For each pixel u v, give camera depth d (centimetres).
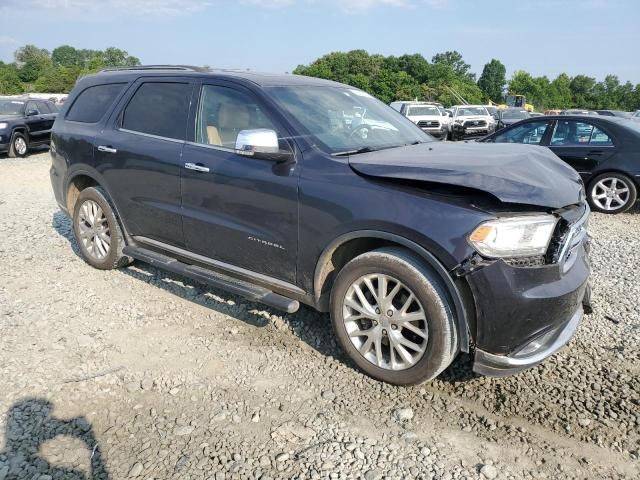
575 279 309
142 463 262
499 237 282
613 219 789
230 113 396
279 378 338
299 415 302
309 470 259
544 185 300
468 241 283
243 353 368
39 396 313
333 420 298
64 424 290
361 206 316
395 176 309
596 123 820
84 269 524
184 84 435
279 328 403
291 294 367
